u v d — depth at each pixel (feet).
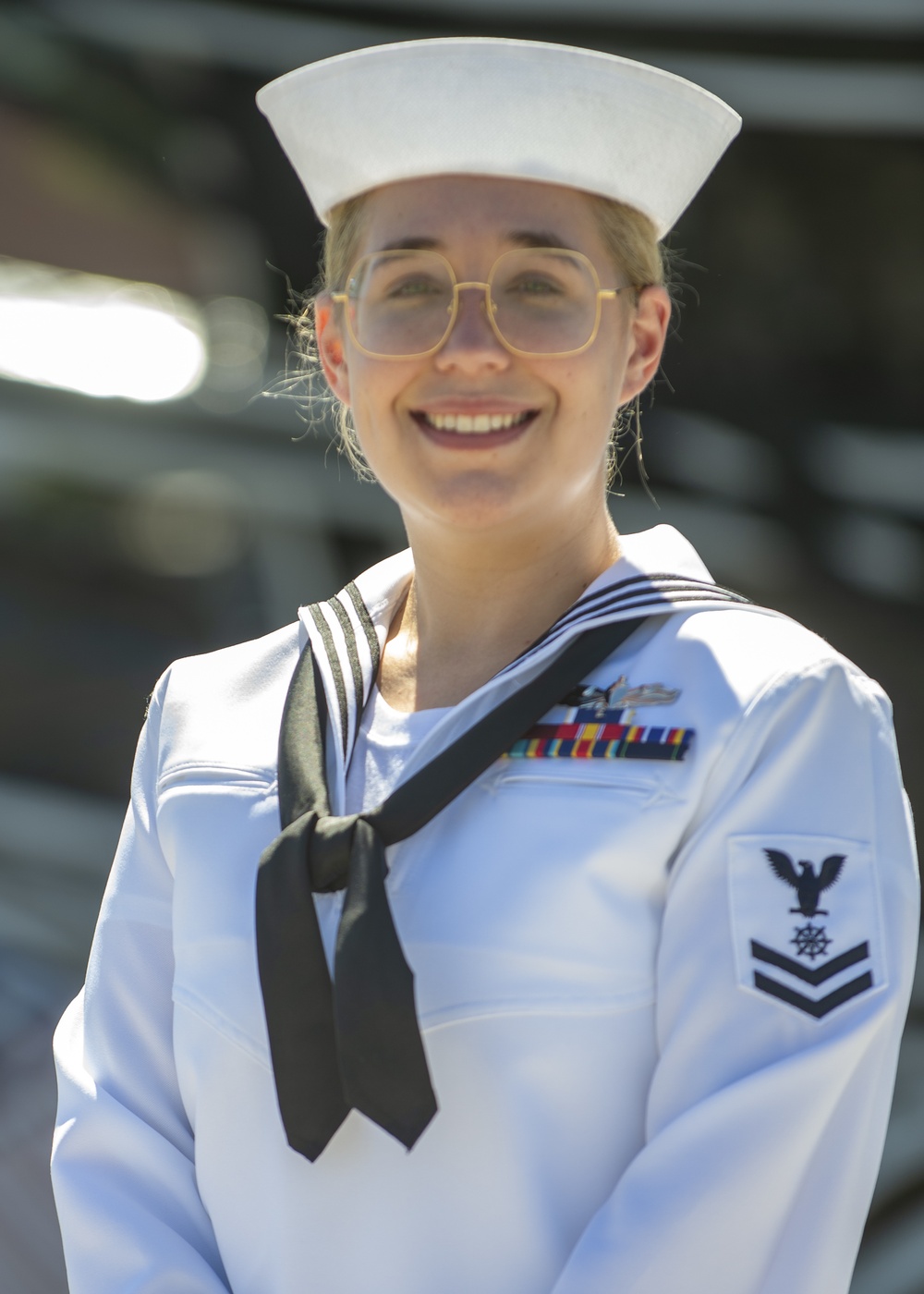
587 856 8.39
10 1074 28.73
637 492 58.90
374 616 10.40
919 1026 32.01
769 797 8.39
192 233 71.41
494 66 8.88
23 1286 22.43
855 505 63.36
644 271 9.73
